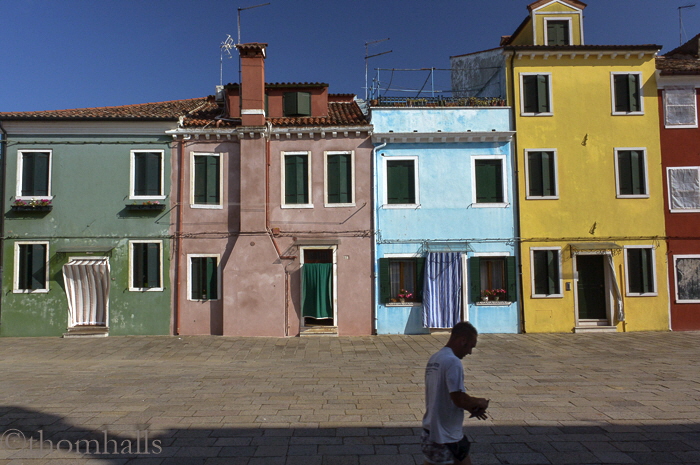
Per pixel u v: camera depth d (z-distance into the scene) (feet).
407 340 49.65
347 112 60.75
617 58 55.62
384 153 54.39
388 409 25.96
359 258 53.42
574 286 53.78
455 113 54.95
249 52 54.08
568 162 54.75
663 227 54.49
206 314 52.70
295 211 53.83
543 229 54.19
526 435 21.89
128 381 32.71
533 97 55.36
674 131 55.31
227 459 19.43
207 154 54.08
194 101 69.41
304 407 26.37
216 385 31.53
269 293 52.13
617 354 41.91
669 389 29.76
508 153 54.80
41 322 51.93
